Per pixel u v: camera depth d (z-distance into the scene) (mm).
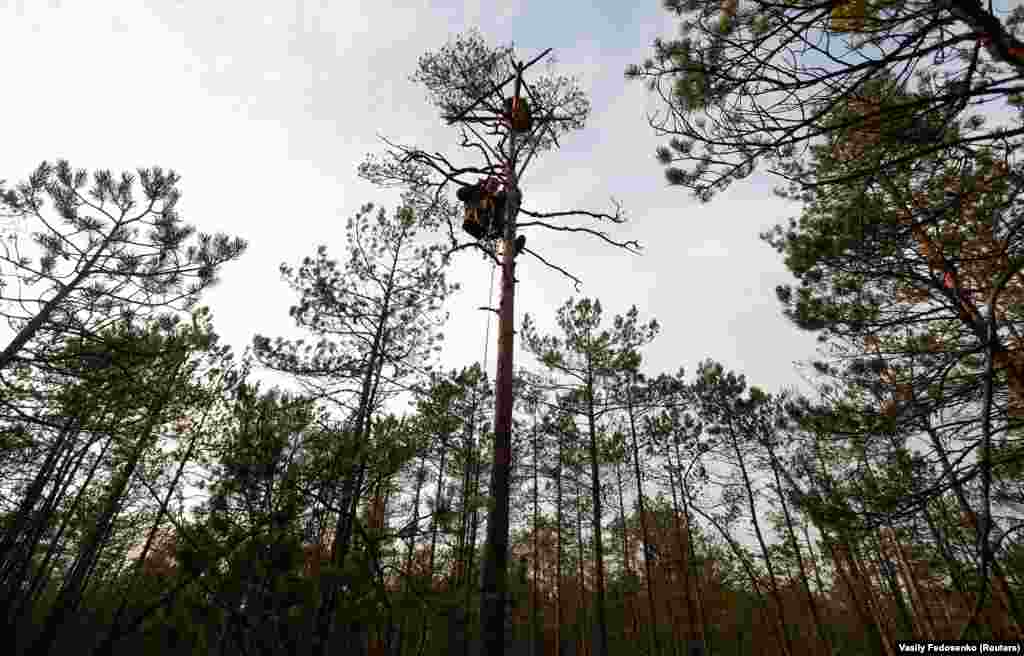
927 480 4898
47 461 10477
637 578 23344
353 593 3988
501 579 4137
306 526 4328
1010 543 3383
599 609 13594
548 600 26125
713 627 22641
